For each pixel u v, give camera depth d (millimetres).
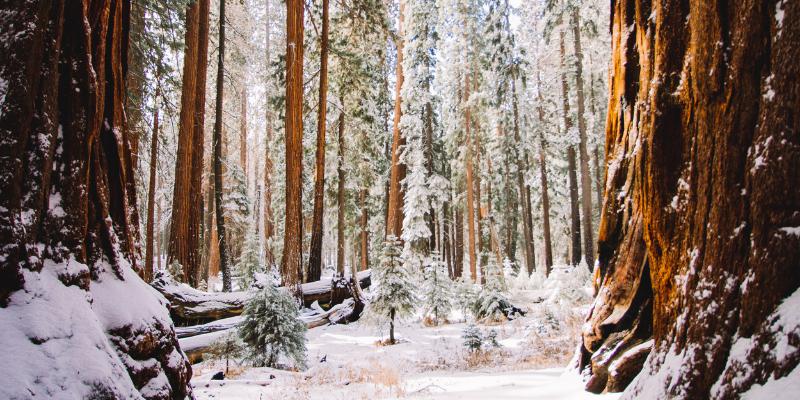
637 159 5473
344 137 24828
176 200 16422
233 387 8391
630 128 6438
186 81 16719
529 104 33656
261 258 36656
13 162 3139
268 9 39312
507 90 28641
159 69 17453
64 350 3066
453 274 38281
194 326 12711
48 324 3066
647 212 4738
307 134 25797
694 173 3918
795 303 2768
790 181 2881
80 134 3762
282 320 10781
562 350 10438
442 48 32469
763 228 3014
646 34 5629
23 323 2977
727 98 3410
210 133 34938
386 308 13906
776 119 2980
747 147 3248
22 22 3340
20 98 3229
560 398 5711
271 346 10531
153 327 4086
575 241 25125
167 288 13102
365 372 9867
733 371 3014
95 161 4059
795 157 2859
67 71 3750
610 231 6559
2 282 3004
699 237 3734
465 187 35219
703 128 3721
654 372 4109
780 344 2734
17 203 3141
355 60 22047
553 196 38844
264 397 7605
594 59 30219
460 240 35250
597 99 31672
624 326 5578
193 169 17703
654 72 4945
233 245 40219
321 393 7938
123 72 5113
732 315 3203
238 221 34625
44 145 3383
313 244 19375
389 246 14531
